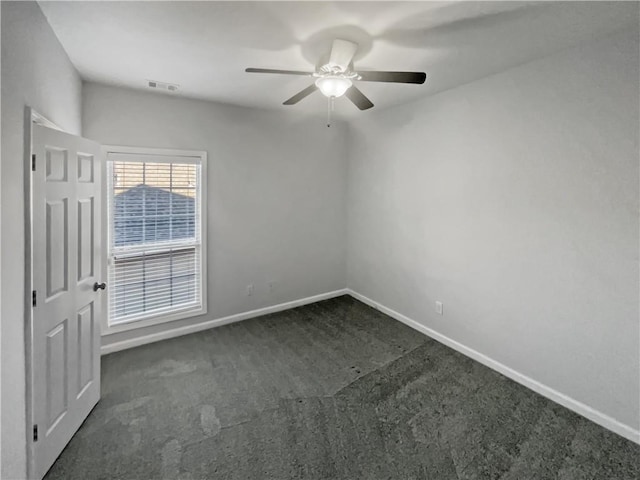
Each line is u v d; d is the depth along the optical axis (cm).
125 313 320
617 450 197
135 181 315
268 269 408
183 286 351
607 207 209
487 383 266
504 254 271
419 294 361
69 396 199
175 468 183
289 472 182
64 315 193
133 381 266
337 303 447
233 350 320
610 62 202
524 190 253
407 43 212
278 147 398
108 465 184
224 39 209
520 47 218
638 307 200
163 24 191
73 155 201
